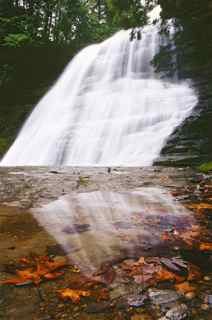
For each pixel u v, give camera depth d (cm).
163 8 1695
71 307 159
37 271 199
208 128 1091
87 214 351
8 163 1689
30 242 257
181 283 184
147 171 765
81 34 3070
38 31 2692
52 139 1595
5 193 487
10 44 2311
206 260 219
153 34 2112
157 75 1853
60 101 2072
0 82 2367
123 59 2209
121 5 1581
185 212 356
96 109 1706
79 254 229
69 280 188
